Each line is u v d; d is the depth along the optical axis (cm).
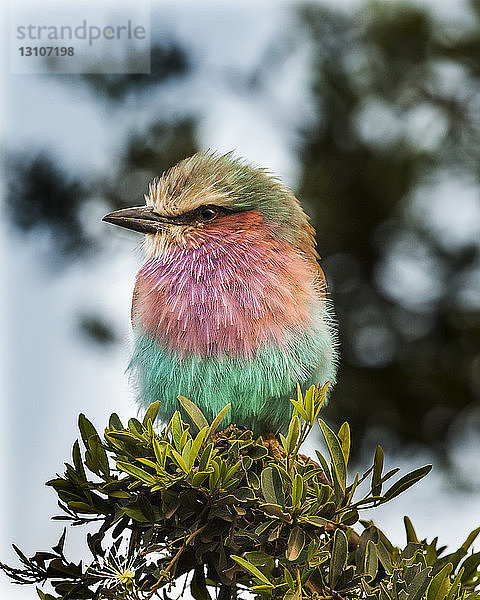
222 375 995
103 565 754
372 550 716
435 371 1423
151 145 1484
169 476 727
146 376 1019
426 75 1536
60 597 753
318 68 1516
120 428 779
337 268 1470
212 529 734
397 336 1445
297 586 676
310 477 737
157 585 715
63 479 773
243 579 744
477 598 731
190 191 1054
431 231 1477
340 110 1503
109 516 770
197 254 1030
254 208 1049
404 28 1525
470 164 1513
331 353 1054
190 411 753
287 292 1008
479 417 1421
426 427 1419
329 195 1477
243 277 1015
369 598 689
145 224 1057
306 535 712
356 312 1456
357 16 1549
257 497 731
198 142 1484
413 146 1496
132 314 1059
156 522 743
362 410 1412
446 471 1414
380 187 1477
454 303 1458
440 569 747
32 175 1496
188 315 1006
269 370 994
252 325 997
